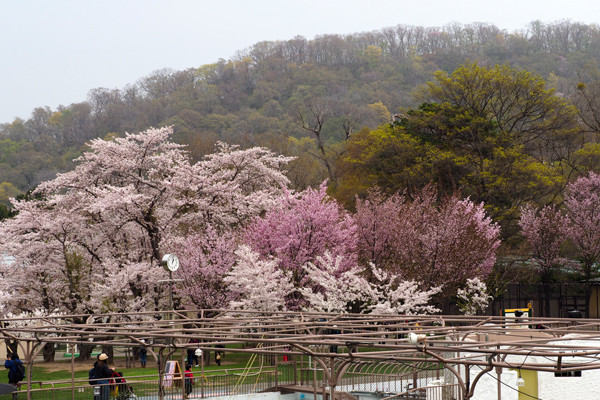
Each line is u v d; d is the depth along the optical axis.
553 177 60.56
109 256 47.22
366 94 141.75
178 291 43.88
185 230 49.81
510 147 62.12
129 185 47.12
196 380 33.38
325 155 84.44
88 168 47.38
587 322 21.80
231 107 140.88
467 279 45.06
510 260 56.97
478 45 171.38
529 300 56.81
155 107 137.88
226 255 44.00
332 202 45.62
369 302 44.28
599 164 66.88
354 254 44.34
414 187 58.41
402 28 177.50
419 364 30.72
